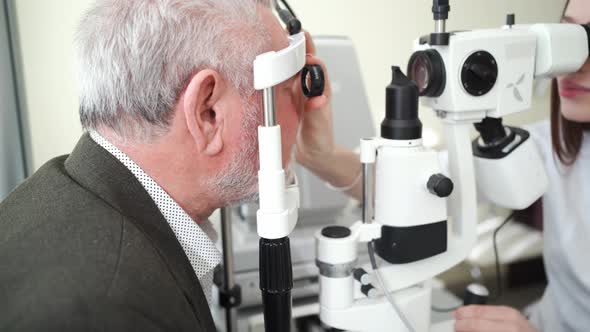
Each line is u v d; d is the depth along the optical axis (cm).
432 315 105
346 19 138
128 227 51
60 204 53
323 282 71
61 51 120
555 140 120
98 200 53
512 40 72
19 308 43
